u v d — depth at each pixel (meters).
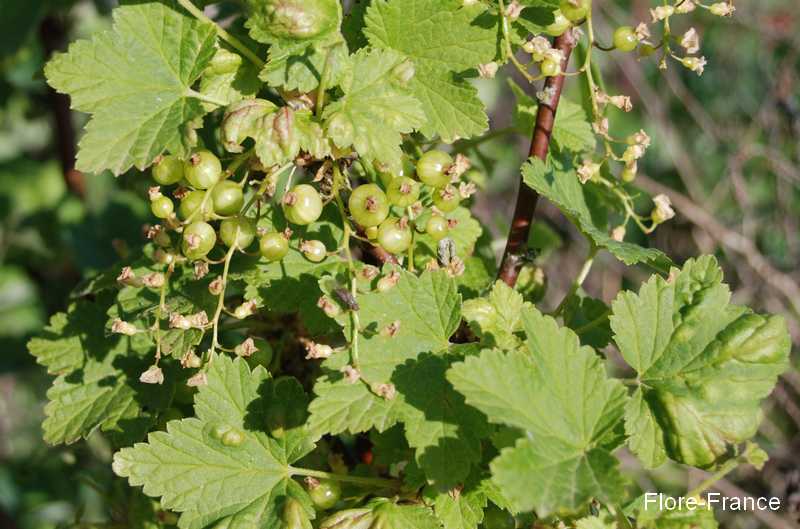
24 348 0.59
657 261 0.37
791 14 0.94
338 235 0.38
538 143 0.39
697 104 0.87
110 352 0.39
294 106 0.35
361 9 0.38
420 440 0.34
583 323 0.41
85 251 0.53
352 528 0.35
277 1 0.35
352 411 0.34
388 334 0.35
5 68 0.59
